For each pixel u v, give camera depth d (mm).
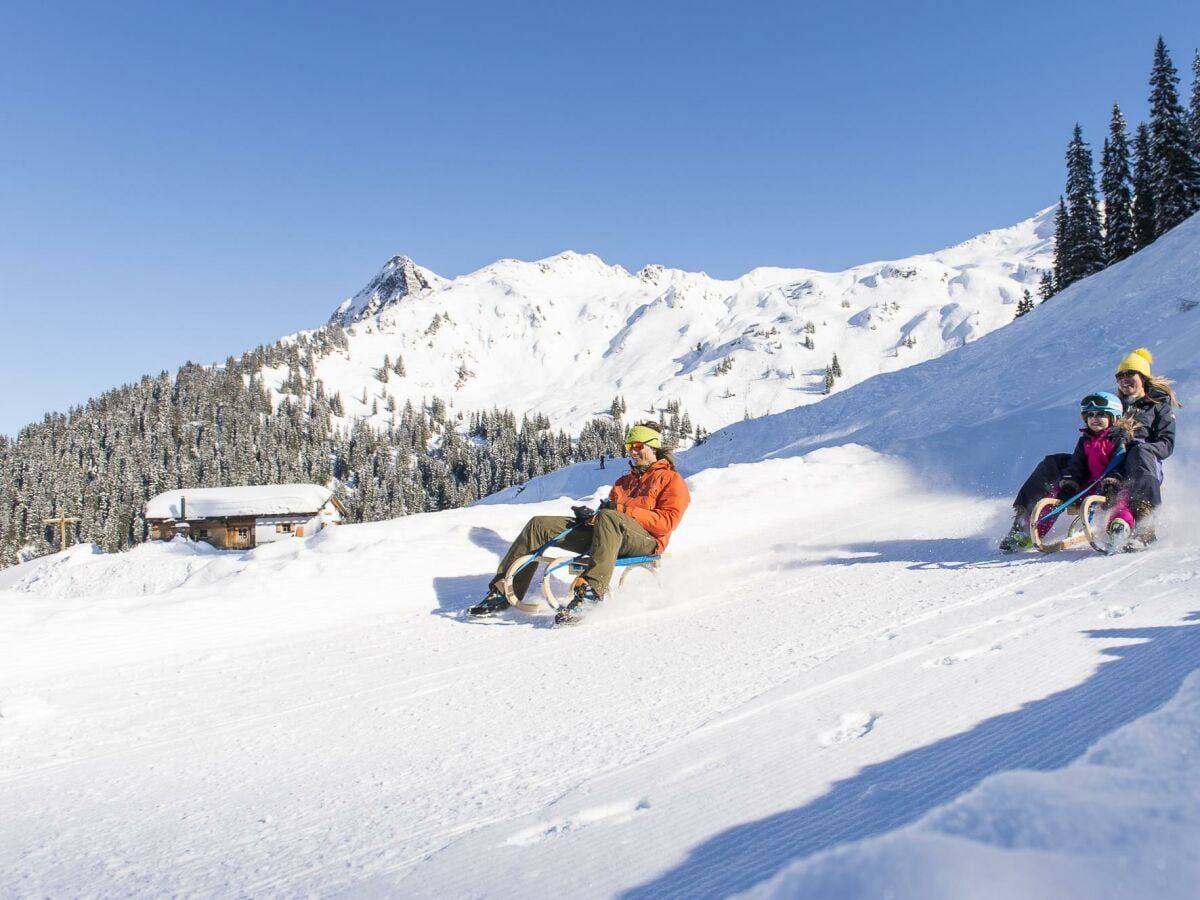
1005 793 1499
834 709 2936
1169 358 14953
